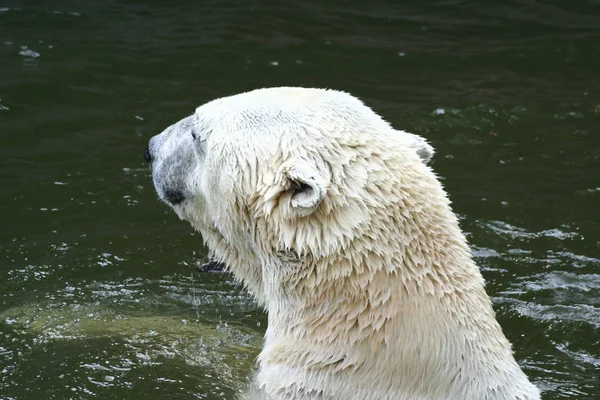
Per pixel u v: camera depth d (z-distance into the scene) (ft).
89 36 70.49
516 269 43.96
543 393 33.96
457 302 27.53
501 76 68.23
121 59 67.05
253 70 66.64
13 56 66.18
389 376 27.25
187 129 31.76
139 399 32.45
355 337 27.55
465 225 47.96
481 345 27.73
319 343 28.12
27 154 53.52
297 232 27.63
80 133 56.44
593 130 60.08
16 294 41.01
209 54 68.85
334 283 27.71
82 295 41.22
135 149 54.75
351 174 27.48
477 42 74.02
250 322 39.65
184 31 72.64
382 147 28.17
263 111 28.81
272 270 29.09
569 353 37.52
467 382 27.22
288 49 70.69
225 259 32.81
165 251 45.37
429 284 27.32
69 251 44.60
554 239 46.83
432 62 70.18
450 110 62.08
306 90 29.84
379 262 27.30
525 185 52.65
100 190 50.19
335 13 78.07
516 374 28.58
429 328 27.04
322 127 28.02
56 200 48.88
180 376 34.06
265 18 75.97
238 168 28.71
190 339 37.47
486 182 52.90
